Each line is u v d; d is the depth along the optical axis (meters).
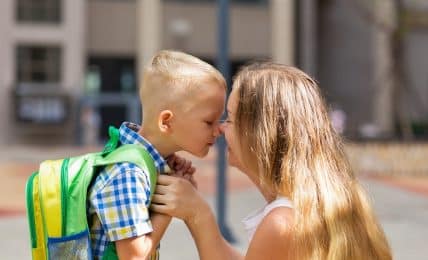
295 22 35.03
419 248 7.98
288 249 1.78
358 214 1.91
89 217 1.84
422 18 31.17
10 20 31.36
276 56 34.22
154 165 1.91
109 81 33.28
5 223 9.85
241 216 10.41
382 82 35.12
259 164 1.90
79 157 1.91
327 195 1.83
